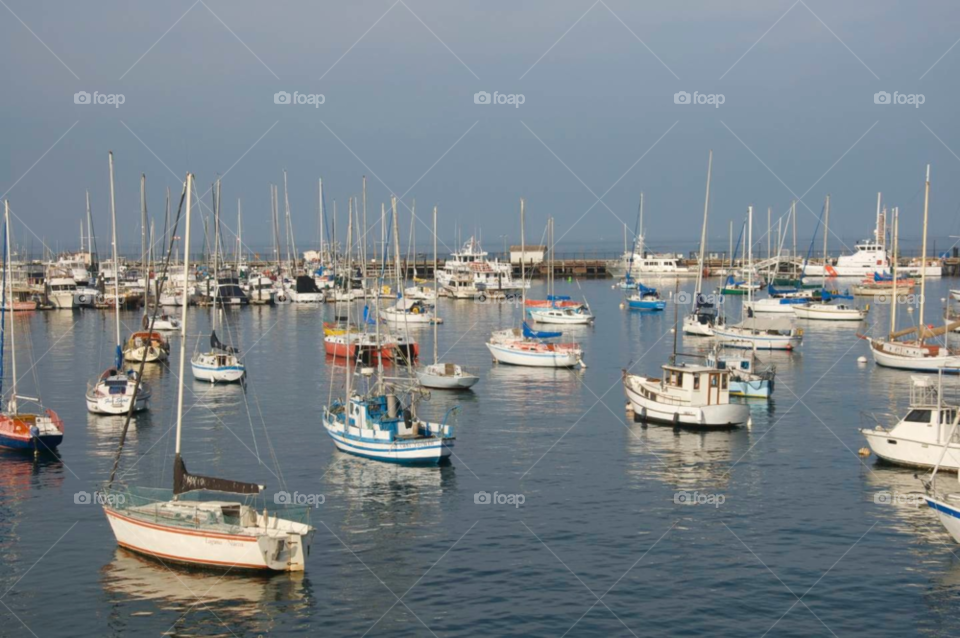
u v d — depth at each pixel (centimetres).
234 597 3400
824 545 3900
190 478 3738
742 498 4522
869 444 5128
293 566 3572
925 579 3556
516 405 6906
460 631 3180
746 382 7038
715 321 10925
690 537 4009
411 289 15238
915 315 13512
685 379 6119
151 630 3166
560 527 4131
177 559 3631
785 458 5250
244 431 5969
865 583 3528
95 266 18362
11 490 4634
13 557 3738
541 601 3403
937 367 8406
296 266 19350
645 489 4684
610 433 5925
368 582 3541
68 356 9425
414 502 4475
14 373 5694
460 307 15275
